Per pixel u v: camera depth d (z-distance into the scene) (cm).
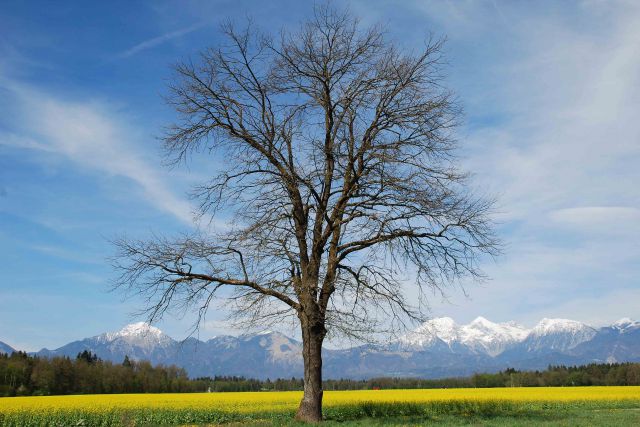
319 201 1938
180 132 2020
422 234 2002
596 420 2355
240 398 4247
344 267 2028
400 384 8825
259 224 1872
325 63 2002
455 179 1959
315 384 1934
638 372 9044
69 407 2953
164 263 1917
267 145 2017
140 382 7388
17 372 6600
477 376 9294
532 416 2550
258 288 1945
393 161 1900
